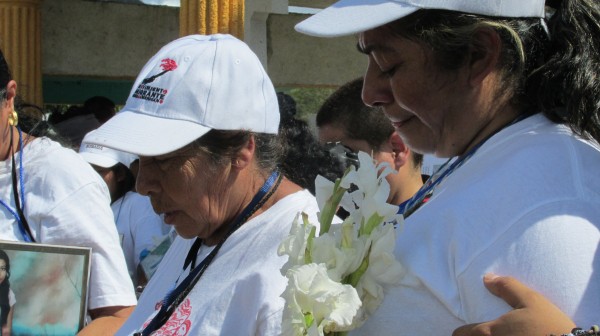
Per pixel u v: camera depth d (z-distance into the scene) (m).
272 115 2.03
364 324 1.39
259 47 6.55
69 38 7.88
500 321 1.21
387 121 2.71
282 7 6.46
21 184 2.64
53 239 2.60
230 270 1.93
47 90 9.41
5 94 2.64
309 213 1.93
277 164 2.07
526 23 1.42
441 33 1.40
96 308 2.62
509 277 1.25
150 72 2.02
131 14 8.02
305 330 1.35
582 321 1.20
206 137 1.92
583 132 1.37
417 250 1.36
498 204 1.30
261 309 1.84
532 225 1.26
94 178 2.71
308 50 8.16
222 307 1.89
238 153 1.95
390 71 1.47
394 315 1.36
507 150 1.38
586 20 1.39
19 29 7.11
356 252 1.39
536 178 1.30
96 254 2.63
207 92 1.93
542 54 1.43
